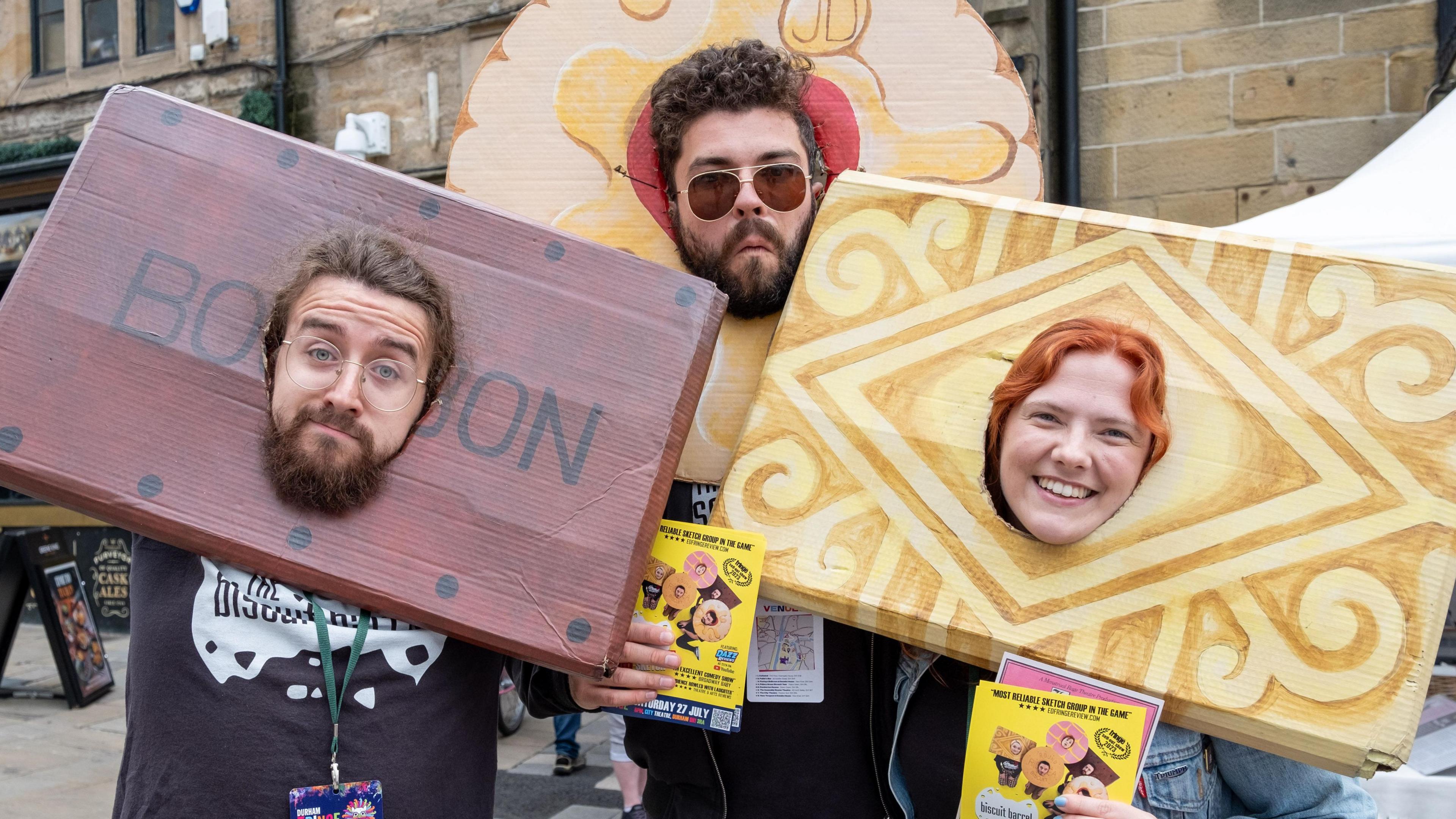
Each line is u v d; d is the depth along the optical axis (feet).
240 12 20.07
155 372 4.36
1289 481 4.13
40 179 21.68
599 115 5.78
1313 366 4.19
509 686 16.29
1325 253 4.28
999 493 4.43
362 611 4.31
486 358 4.54
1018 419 4.32
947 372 4.59
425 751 4.27
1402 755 3.84
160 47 21.34
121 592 22.09
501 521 4.37
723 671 4.53
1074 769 3.89
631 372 4.58
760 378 4.90
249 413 4.36
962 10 5.56
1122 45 13.98
